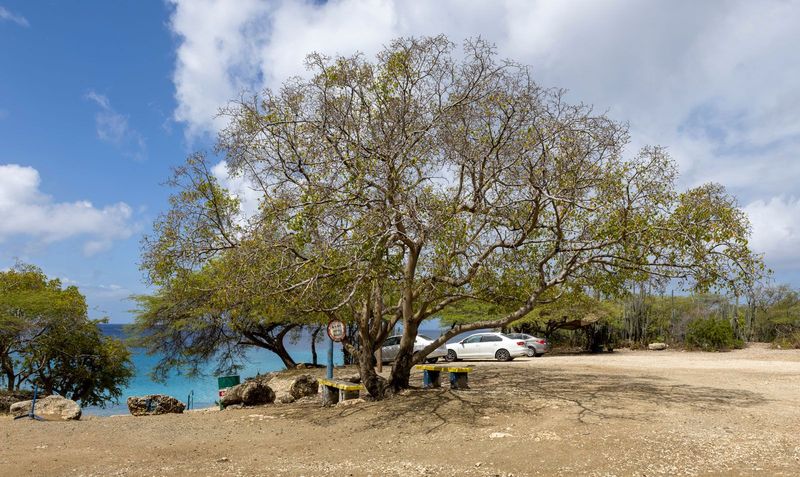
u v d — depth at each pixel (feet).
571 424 32.76
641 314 138.31
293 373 82.53
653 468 24.12
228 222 48.65
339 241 36.06
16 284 88.02
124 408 96.17
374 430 34.68
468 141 40.78
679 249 37.83
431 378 50.31
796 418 34.09
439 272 40.22
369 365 46.88
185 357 99.04
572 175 39.19
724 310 144.66
